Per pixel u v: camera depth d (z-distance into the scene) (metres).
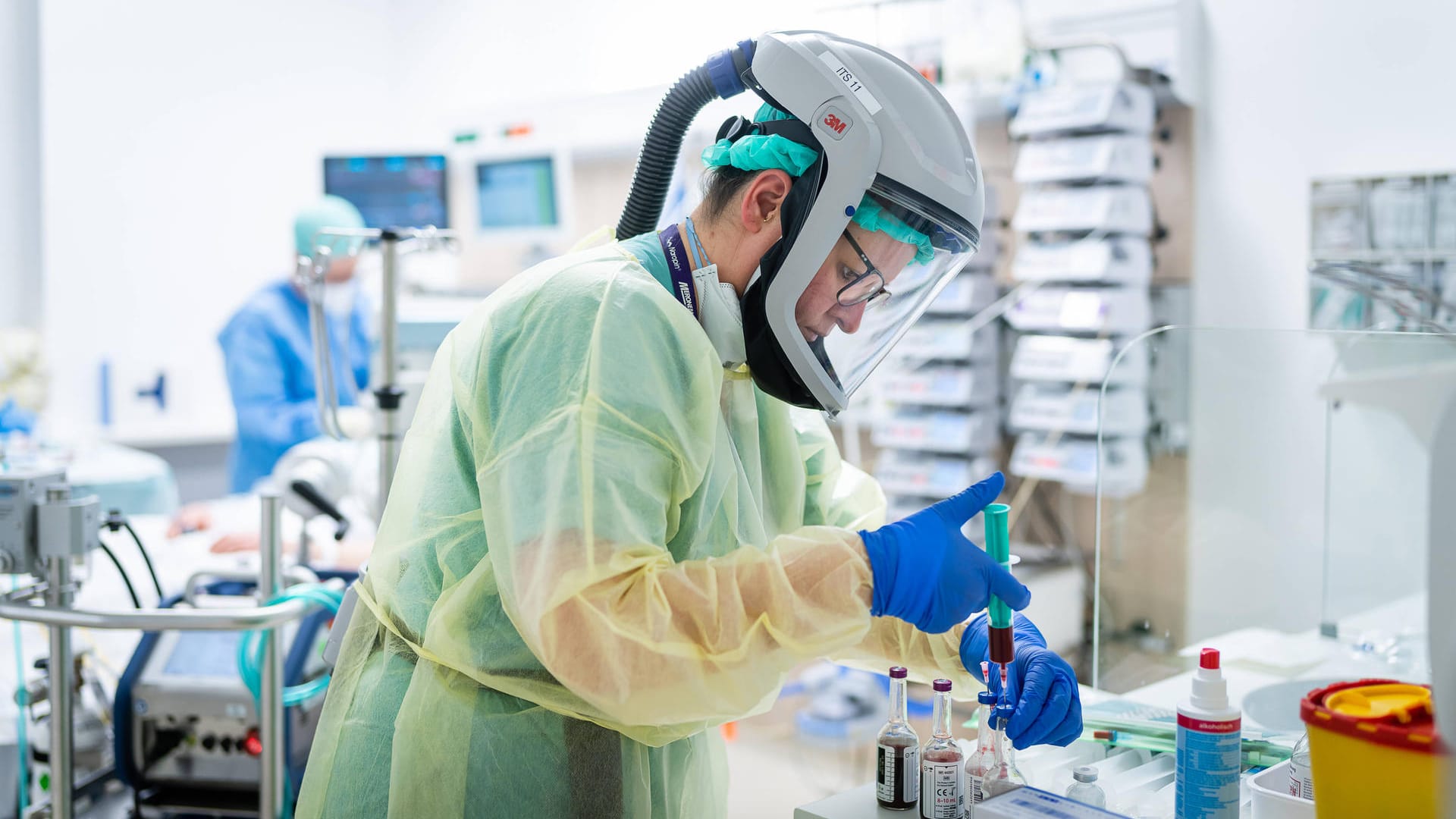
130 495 3.45
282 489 2.19
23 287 4.67
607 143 4.36
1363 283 2.56
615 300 1.08
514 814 1.15
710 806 1.30
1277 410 1.78
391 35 5.66
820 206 1.10
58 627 1.68
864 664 1.36
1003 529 1.11
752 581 1.02
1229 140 3.44
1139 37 3.44
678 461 1.07
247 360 3.79
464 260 5.07
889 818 1.14
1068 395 3.45
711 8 4.37
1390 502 1.70
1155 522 1.87
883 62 1.15
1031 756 1.29
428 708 1.16
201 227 5.06
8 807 2.00
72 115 4.66
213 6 5.05
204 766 1.84
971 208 1.13
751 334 1.17
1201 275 3.51
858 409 3.83
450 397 1.19
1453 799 0.76
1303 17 3.29
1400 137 3.16
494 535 1.06
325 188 4.12
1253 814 1.08
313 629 1.91
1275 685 1.52
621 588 0.99
